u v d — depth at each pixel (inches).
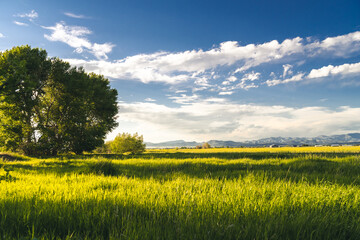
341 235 82.4
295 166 333.4
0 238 81.0
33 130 1170.6
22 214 100.3
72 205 116.5
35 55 1157.7
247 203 114.0
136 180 227.8
